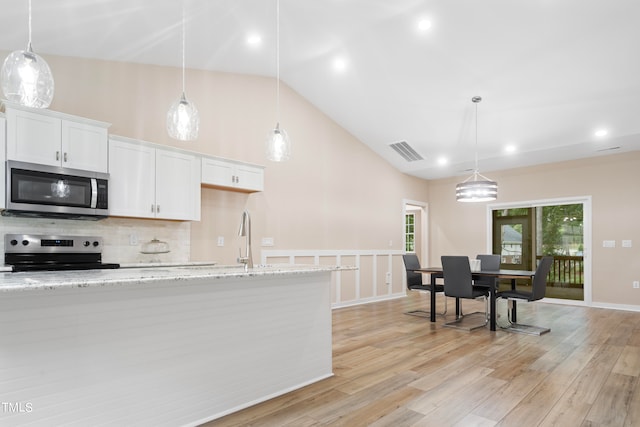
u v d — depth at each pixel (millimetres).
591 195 6402
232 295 2457
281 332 2723
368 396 2617
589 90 4469
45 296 1756
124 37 3512
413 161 7160
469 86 4750
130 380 1999
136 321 2033
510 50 4031
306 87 5527
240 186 4531
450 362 3334
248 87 5094
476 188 4656
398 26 3900
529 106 4973
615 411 2373
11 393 1655
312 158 5867
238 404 2441
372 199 6957
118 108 3947
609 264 6180
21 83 2006
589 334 4359
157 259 4078
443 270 4902
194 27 3584
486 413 2350
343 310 5891
